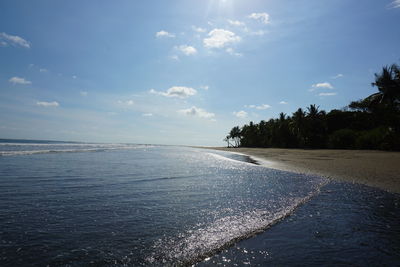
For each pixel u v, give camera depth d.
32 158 25.47
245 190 11.19
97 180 12.88
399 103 43.41
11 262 4.27
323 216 7.36
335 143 59.72
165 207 8.09
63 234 5.57
